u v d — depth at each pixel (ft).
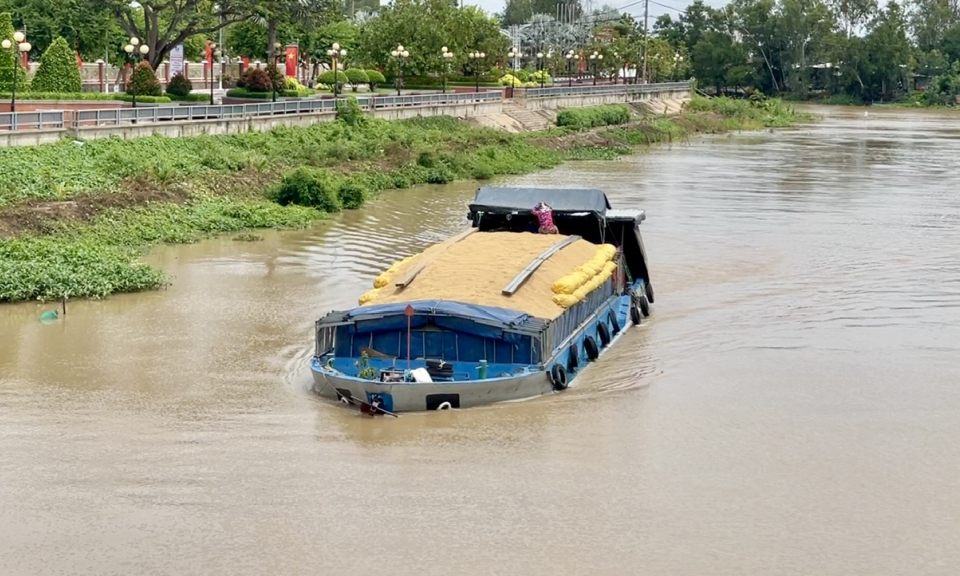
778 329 100.12
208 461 67.72
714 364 89.30
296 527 59.57
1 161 139.54
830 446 71.97
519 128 282.36
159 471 66.23
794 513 62.39
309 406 77.25
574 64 483.51
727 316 104.88
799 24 558.56
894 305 109.19
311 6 261.85
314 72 340.18
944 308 108.17
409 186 191.42
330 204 159.84
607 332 94.38
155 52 237.45
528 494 64.03
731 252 135.13
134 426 73.15
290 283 114.01
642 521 61.00
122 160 152.76
